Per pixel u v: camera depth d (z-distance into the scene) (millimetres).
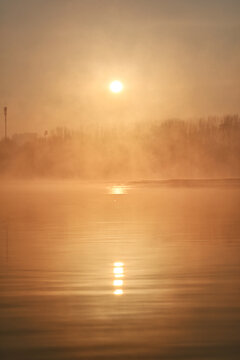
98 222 13484
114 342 4699
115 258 8422
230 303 5840
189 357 4391
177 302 5875
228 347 4586
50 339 4770
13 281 6910
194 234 11078
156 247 9477
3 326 5109
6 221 13844
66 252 8984
